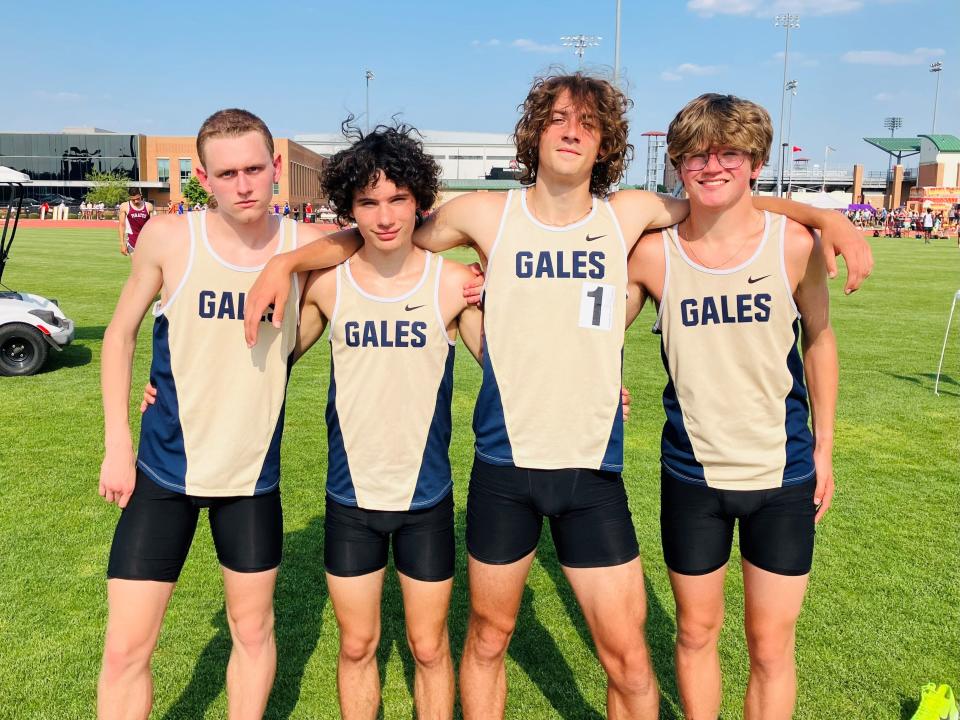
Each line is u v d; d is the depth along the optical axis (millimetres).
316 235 2537
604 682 3211
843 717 2957
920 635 3525
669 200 2539
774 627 2414
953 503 5133
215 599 3818
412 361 2496
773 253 2383
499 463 2439
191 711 2971
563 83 2344
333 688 3133
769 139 2338
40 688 3082
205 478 2396
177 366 2422
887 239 45219
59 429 6461
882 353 10445
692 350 2451
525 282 2428
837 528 4715
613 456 2443
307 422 6832
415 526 2508
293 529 4621
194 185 49031
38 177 71688
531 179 2674
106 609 3674
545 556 4414
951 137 68000
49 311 8578
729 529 2502
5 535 4430
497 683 2566
